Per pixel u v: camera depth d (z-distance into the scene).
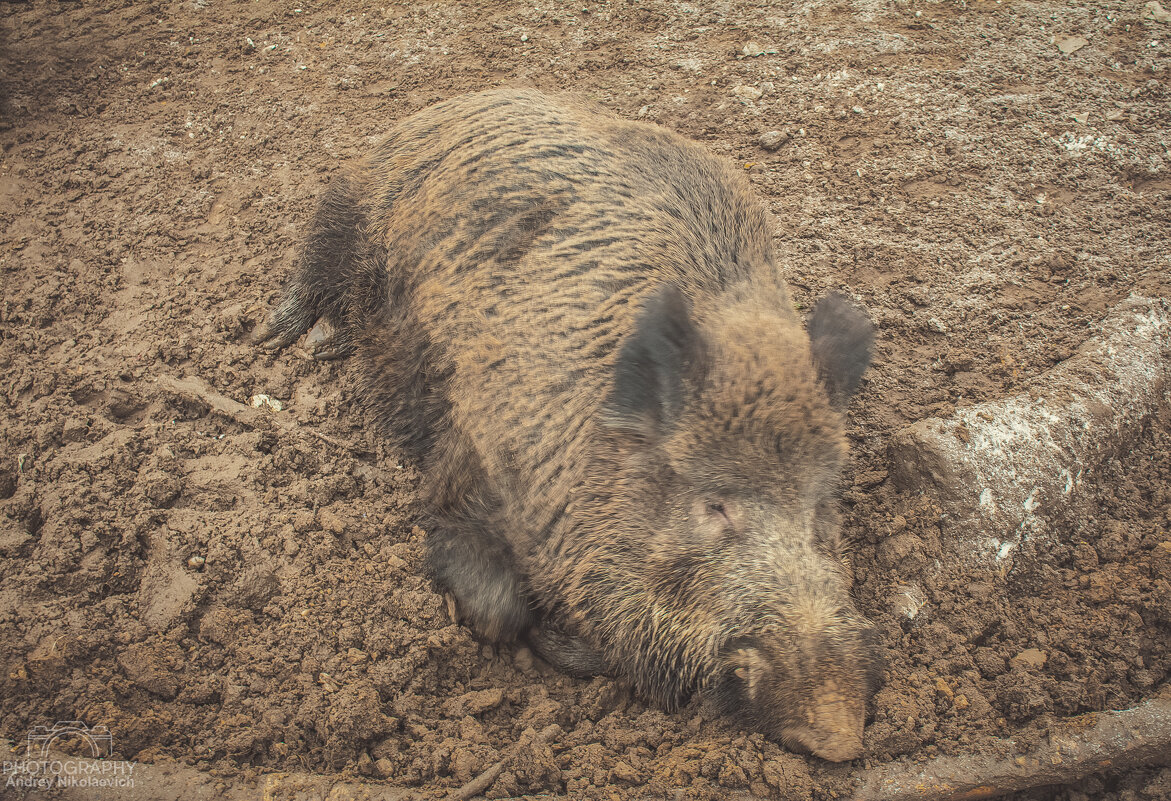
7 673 1.55
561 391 1.61
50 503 1.72
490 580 1.71
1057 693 1.60
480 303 1.70
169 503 1.77
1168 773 1.56
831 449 1.53
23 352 1.98
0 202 2.29
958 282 2.13
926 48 2.83
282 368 2.02
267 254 2.20
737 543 1.52
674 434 1.53
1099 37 2.88
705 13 3.05
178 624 1.63
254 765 1.53
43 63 2.80
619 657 1.63
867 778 1.51
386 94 2.71
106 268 2.15
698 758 1.54
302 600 1.68
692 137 2.53
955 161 2.39
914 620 1.70
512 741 1.60
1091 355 1.91
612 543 1.59
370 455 1.91
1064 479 1.77
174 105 2.66
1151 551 1.74
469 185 1.79
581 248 1.67
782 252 2.20
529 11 3.09
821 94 2.65
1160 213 2.23
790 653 1.50
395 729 1.58
